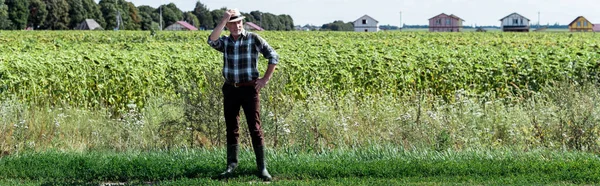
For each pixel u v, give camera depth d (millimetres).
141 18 148125
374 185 6809
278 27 183500
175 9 166750
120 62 12766
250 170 7484
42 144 9148
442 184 6879
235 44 7035
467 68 13609
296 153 8414
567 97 9852
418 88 13367
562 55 15633
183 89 9359
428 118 9602
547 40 38875
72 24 128250
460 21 151250
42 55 14172
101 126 9781
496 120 9750
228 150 7371
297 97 12484
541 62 13805
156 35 46125
